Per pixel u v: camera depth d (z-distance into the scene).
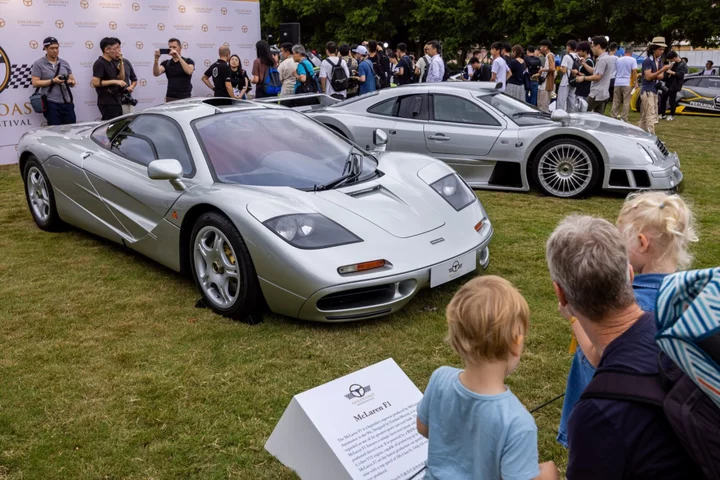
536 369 3.05
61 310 3.78
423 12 33.22
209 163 3.96
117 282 4.23
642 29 26.88
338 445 1.99
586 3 27.19
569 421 1.30
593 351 1.71
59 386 2.91
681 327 1.07
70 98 8.42
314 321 3.51
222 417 2.66
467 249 3.74
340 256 3.31
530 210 6.03
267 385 2.92
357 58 11.99
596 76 10.55
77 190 4.80
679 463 1.16
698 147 9.88
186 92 9.50
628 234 1.84
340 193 3.80
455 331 1.46
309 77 10.03
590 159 6.25
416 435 2.11
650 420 1.19
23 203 6.39
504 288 1.46
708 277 1.06
